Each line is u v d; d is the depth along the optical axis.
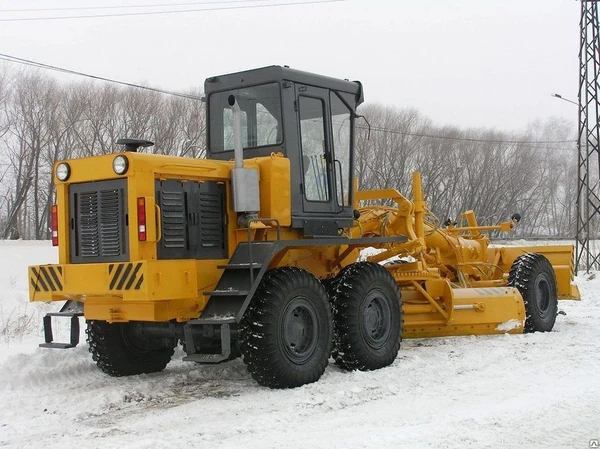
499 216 44.22
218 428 5.59
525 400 6.34
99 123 32.19
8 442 5.40
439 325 9.41
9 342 9.44
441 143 40.12
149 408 6.36
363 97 8.78
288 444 5.11
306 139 7.98
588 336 9.95
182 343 7.63
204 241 7.20
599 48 23.56
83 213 7.06
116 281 6.54
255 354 6.79
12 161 35.34
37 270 7.14
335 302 7.78
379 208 9.84
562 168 56.91
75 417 6.07
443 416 5.83
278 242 7.02
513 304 9.89
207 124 8.34
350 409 6.18
